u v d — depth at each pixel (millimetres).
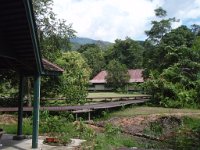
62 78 26516
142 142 14133
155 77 36406
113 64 61156
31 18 8672
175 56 39781
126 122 21000
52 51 27578
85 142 11797
